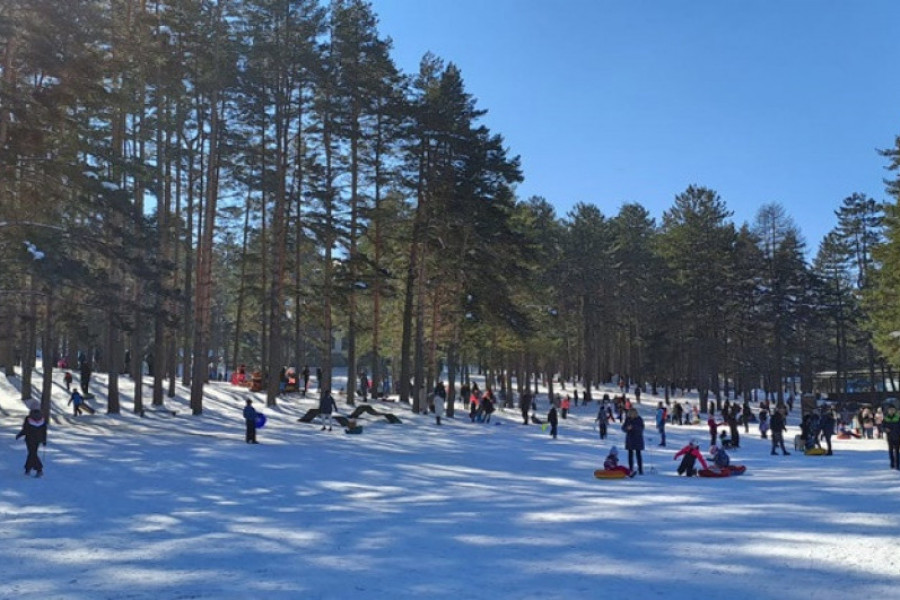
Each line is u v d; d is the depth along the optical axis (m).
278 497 14.23
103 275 23.11
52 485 14.76
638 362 72.56
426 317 45.56
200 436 24.88
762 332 64.69
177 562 8.63
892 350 42.66
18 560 8.76
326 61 34.31
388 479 17.17
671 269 64.88
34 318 26.72
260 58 33.41
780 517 11.19
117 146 28.00
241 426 28.70
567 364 74.12
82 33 22.45
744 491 14.87
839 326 66.31
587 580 7.64
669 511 12.28
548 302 54.03
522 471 19.64
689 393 69.25
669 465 21.98
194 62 31.95
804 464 21.53
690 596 7.00
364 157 39.81
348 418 31.17
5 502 12.92
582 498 14.27
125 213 23.17
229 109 35.03
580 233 61.38
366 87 36.75
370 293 39.00
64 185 22.69
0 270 22.14
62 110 23.19
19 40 22.03
